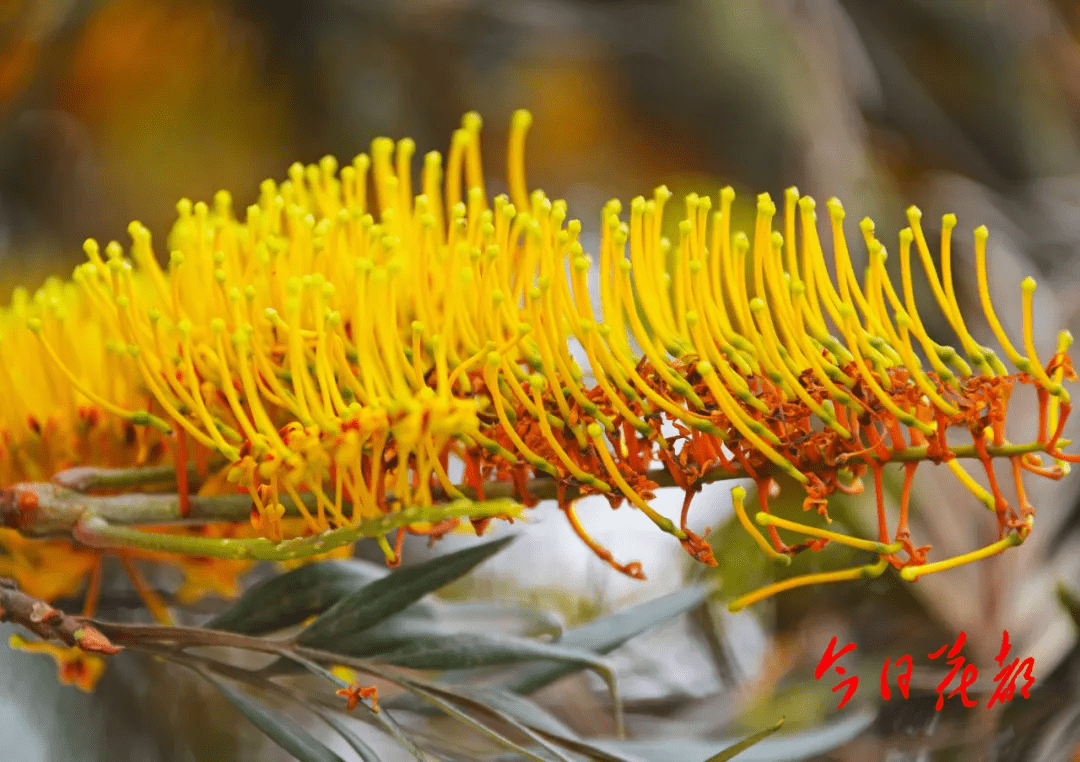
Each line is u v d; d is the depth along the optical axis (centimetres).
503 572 75
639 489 43
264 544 43
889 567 59
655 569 74
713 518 69
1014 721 53
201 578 49
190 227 46
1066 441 42
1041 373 41
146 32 87
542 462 43
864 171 92
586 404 43
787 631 63
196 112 91
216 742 63
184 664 46
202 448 46
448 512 41
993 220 91
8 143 84
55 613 44
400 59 95
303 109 92
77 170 86
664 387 43
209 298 45
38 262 83
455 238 44
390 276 42
